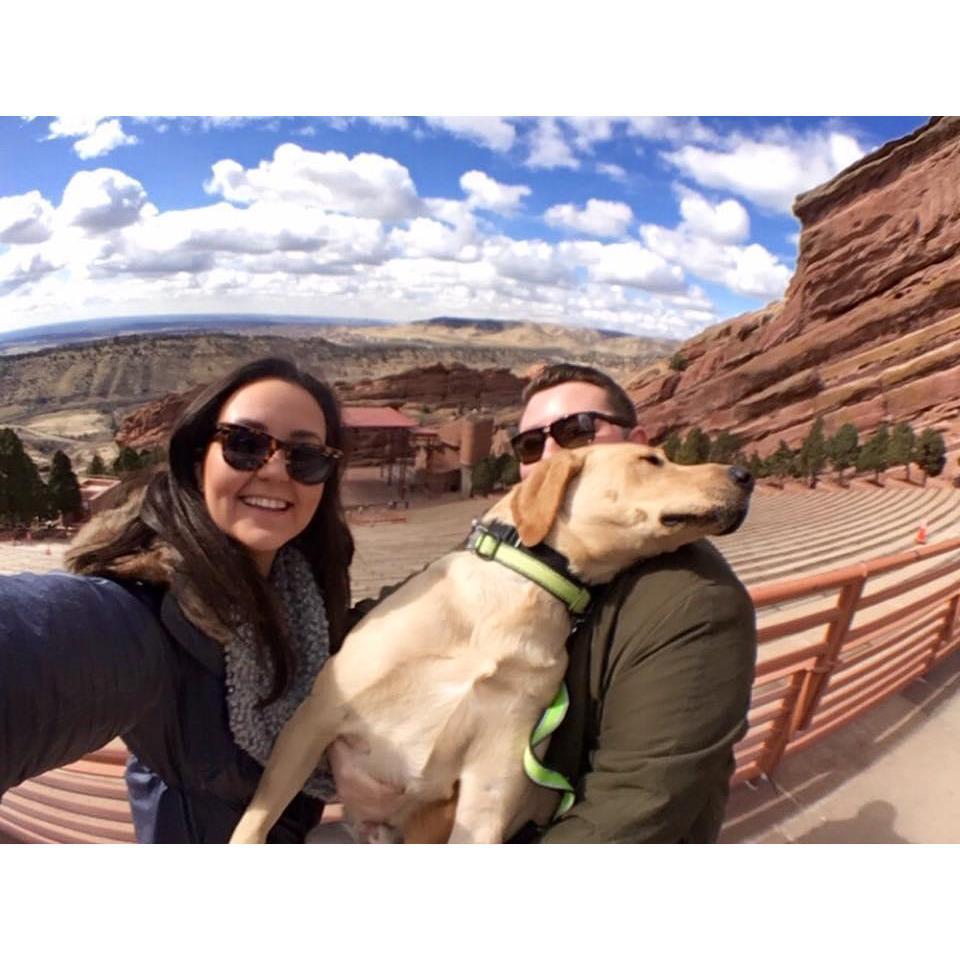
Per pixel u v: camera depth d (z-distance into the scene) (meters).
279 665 0.83
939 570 2.02
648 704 0.78
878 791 1.55
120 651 0.65
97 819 1.22
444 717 0.88
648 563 0.89
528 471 1.15
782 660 1.47
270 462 0.80
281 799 0.86
